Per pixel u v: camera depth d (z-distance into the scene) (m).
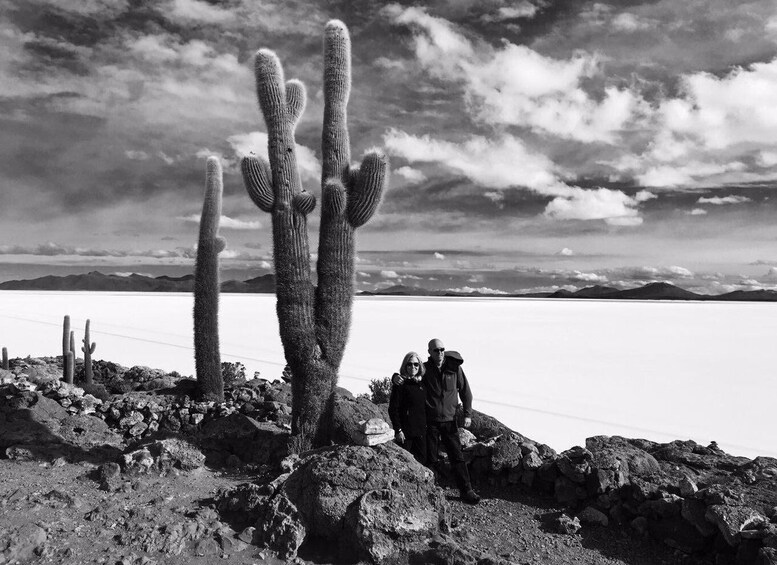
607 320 62.12
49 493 5.82
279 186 8.06
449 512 5.43
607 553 5.14
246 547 4.98
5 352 14.52
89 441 7.88
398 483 5.26
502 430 7.60
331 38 8.55
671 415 15.38
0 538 4.75
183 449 6.96
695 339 39.78
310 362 7.66
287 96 8.45
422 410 6.18
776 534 4.54
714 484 5.72
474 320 59.28
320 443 7.65
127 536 4.96
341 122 8.60
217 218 12.11
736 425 14.27
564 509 5.96
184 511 5.56
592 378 22.19
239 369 16.20
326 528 5.05
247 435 7.73
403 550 4.81
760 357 29.48
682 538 5.11
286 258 7.86
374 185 8.07
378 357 26.94
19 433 7.59
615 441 6.94
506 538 5.36
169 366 22.77
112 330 40.78
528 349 32.72
